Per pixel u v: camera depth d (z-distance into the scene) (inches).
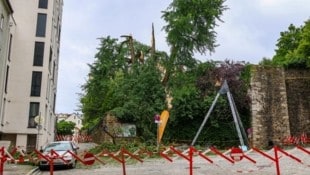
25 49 1455.5
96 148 1184.8
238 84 1425.9
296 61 1487.5
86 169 759.7
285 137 1341.0
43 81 1449.3
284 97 1379.2
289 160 767.1
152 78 1437.0
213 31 1578.5
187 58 1560.0
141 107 1395.2
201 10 1553.9
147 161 890.7
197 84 1450.5
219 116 1396.4
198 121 1419.8
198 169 658.8
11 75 1425.9
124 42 1742.1
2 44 1222.9
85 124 2375.7
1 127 1304.1
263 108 1364.4
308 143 1341.0
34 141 1405.0
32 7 1487.5
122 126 1397.6
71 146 859.4
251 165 687.1
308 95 1460.4
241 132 1298.0
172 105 1424.7
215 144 1384.1
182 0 1555.1
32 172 721.0
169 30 1546.5
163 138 1392.7
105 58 1742.1
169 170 657.6
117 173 634.2
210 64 1486.2
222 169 643.5
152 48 1617.9
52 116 1779.0
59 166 791.1
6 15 1250.6
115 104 1665.8
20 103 1417.3
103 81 1722.4
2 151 585.3
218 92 1311.5
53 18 1565.0
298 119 1435.8
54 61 1720.0
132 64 1636.3
